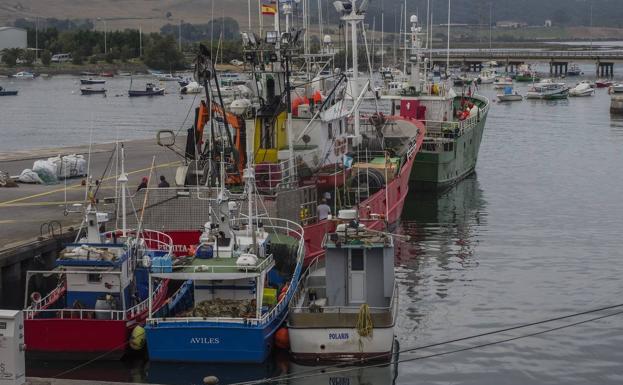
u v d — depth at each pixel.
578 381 28.11
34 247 36.47
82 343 28.09
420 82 69.75
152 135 95.69
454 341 31.39
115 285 29.03
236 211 33.78
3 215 43.06
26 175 53.50
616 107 126.56
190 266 28.22
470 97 84.06
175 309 30.06
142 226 35.38
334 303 29.92
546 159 79.12
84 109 136.50
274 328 28.95
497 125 111.12
